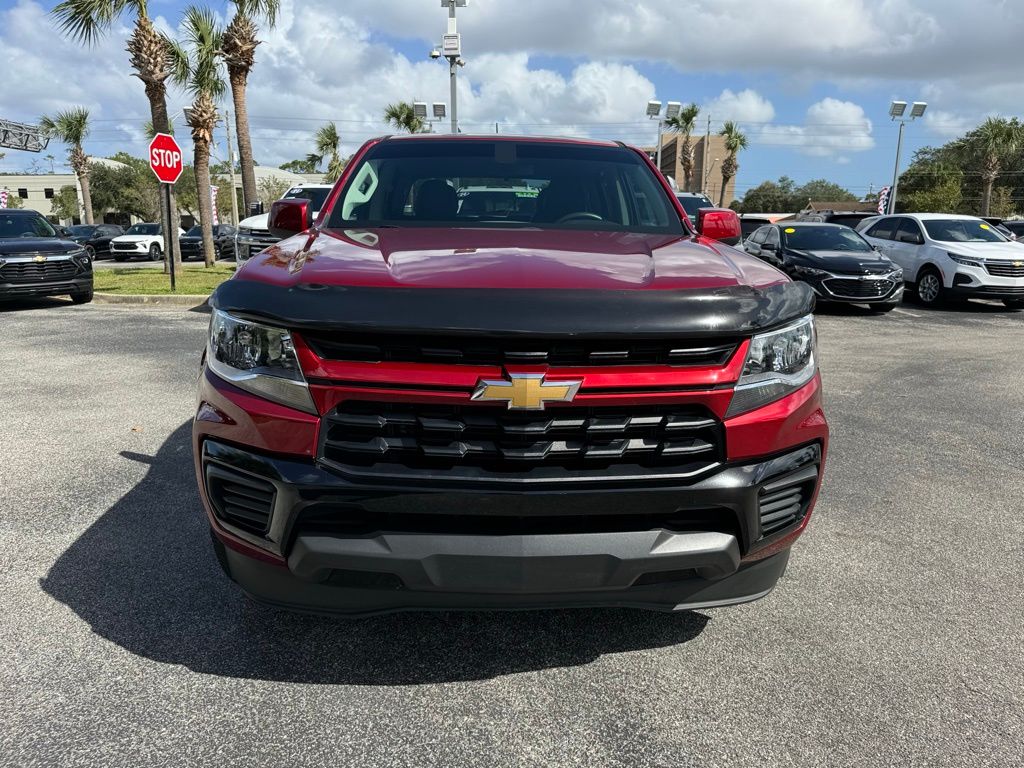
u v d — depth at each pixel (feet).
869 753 6.89
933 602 9.67
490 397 6.46
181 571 10.11
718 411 6.82
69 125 142.82
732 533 7.03
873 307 41.14
